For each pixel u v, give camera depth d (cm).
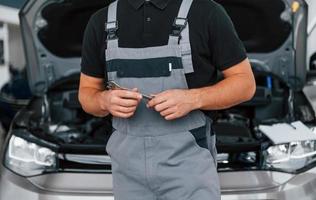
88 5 273
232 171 225
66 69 307
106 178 222
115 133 168
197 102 152
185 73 154
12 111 384
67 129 278
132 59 157
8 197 225
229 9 277
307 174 230
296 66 295
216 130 270
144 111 159
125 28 159
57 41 293
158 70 155
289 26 281
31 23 282
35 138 242
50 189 222
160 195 162
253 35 292
